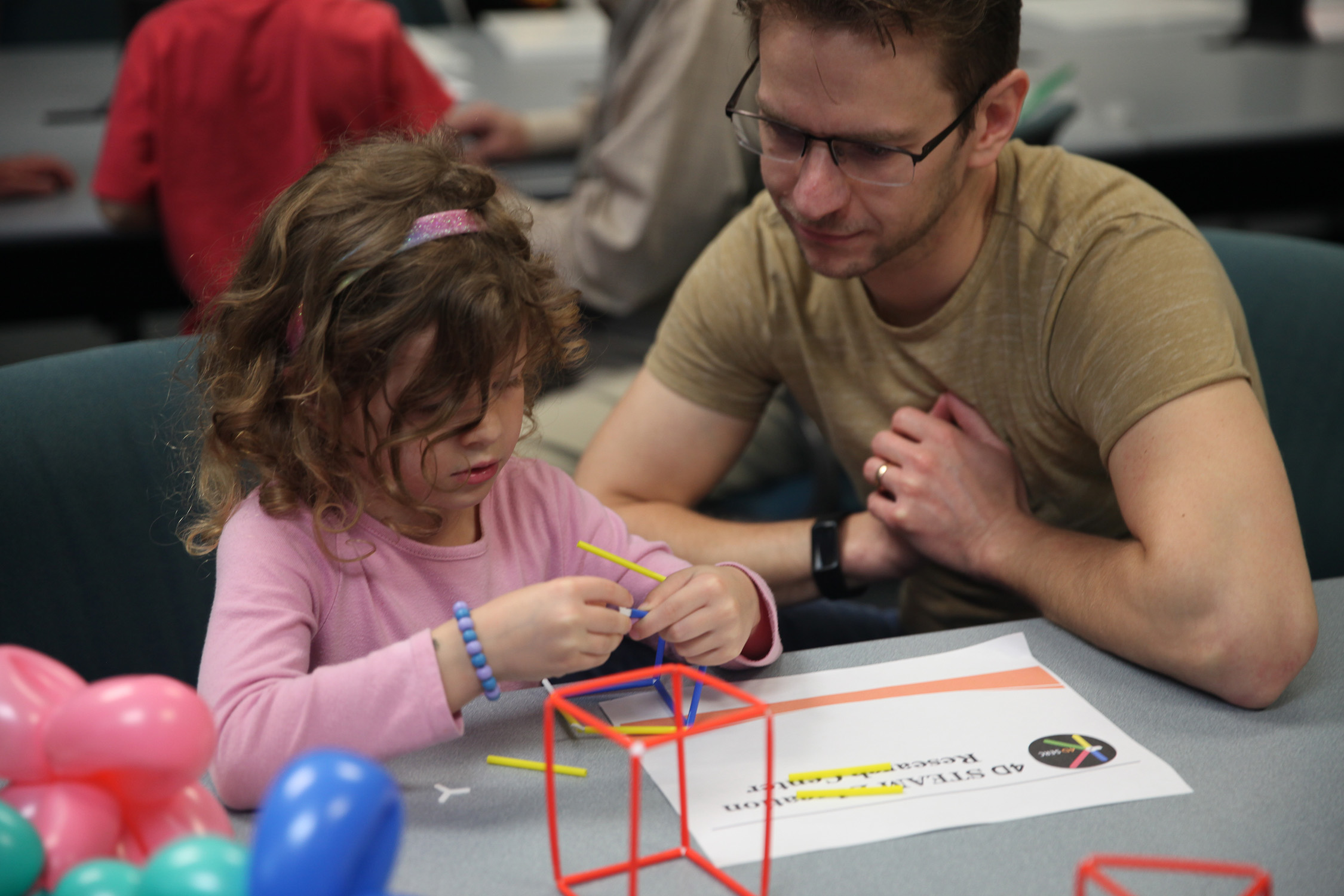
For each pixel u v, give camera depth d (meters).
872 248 1.02
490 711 0.85
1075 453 1.16
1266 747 0.78
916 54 0.91
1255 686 0.83
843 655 0.91
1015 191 1.11
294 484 0.89
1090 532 1.22
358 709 0.75
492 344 0.81
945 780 0.75
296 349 0.85
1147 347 0.99
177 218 2.05
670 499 1.36
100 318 2.25
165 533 1.10
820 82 0.93
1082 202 1.08
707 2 1.71
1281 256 1.30
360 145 0.95
